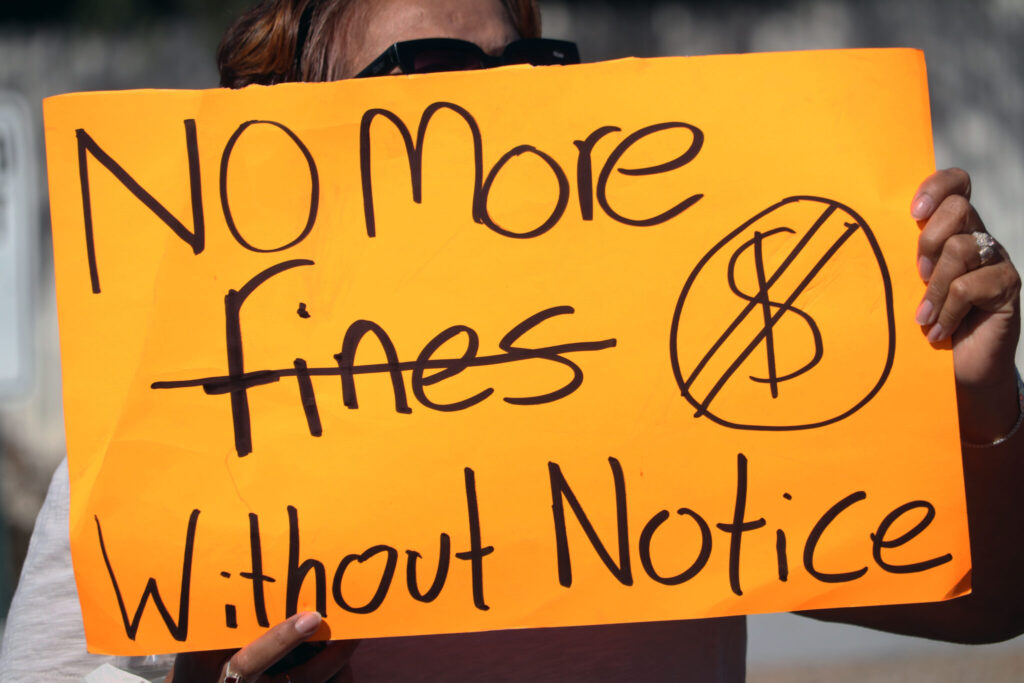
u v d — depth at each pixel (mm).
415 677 1306
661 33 5453
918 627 1444
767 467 1241
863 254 1262
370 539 1229
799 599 1230
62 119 1263
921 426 1243
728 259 1269
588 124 1282
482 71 1284
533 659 1318
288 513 1229
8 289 3717
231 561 1224
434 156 1280
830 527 1236
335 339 1255
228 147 1271
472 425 1245
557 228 1273
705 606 1229
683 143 1278
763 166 1274
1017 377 1286
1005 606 1392
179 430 1234
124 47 5305
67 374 1234
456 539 1231
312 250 1266
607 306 1264
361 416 1244
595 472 1240
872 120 1276
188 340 1245
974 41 5520
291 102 1277
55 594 1298
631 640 1340
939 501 1235
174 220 1261
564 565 1232
